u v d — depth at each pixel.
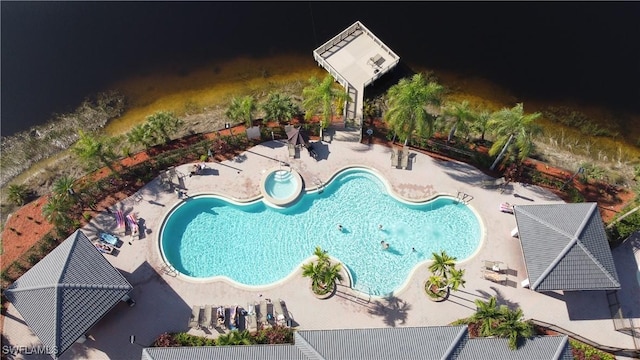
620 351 40.97
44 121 56.00
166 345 40.78
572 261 40.72
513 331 37.25
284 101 49.66
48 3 64.50
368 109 53.09
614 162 52.94
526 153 44.03
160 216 47.09
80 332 38.28
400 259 45.62
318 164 49.84
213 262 45.75
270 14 62.94
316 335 38.00
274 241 46.69
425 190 48.56
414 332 38.34
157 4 64.38
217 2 64.25
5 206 49.22
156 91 57.94
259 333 41.38
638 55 60.09
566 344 37.59
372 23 61.72
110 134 55.12
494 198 48.25
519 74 58.59
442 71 58.56
